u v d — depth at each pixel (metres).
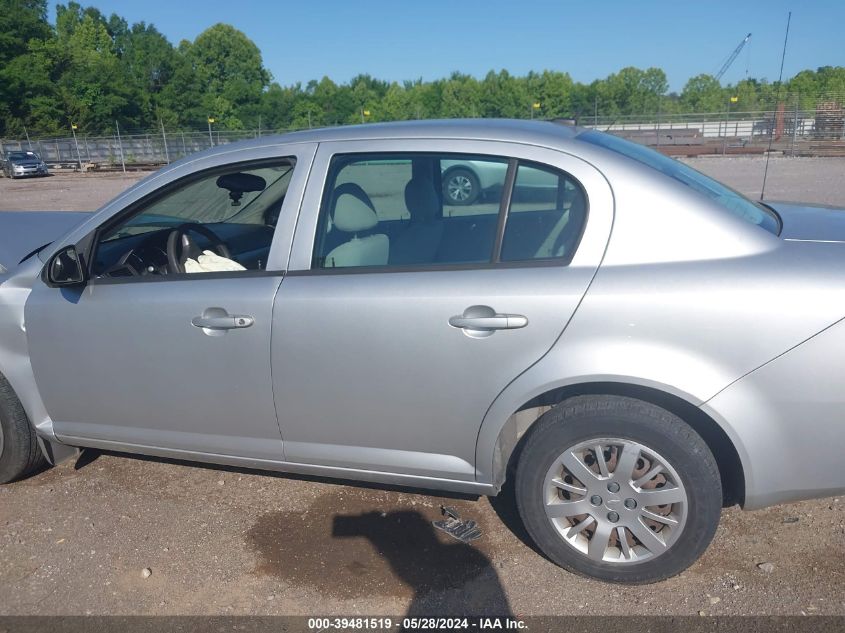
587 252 2.72
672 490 2.70
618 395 2.75
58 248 3.51
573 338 2.67
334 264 3.06
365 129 3.19
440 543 3.22
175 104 70.50
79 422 3.60
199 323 3.16
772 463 2.60
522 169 2.87
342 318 2.94
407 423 2.98
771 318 2.50
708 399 2.56
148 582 3.03
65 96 62.34
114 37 93.56
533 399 2.91
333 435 3.12
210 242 3.67
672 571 2.79
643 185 2.73
